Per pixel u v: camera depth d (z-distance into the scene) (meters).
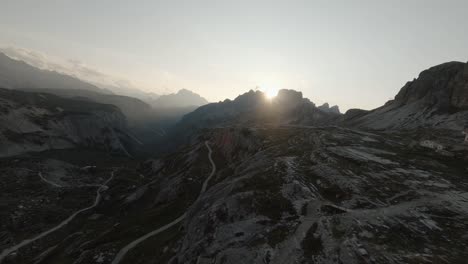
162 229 54.34
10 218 79.00
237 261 26.98
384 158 48.66
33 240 70.81
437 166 45.50
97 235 64.81
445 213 28.66
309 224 28.77
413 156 51.47
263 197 37.44
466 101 88.25
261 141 82.75
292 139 72.81
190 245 36.16
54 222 82.81
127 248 47.88
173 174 101.38
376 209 29.94
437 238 24.20
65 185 120.00
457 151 54.19
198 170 89.94
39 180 116.94
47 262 56.66
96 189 119.75
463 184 37.25
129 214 84.12
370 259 21.19
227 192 43.72
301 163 47.78
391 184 36.84
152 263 39.62
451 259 20.75
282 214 33.50
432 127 82.81
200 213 43.06
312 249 24.67
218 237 32.84
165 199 78.56
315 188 38.38
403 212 28.69
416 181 37.81
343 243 23.58
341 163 44.81
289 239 27.36
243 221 33.78
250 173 48.28
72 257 53.75
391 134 77.94
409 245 23.05
